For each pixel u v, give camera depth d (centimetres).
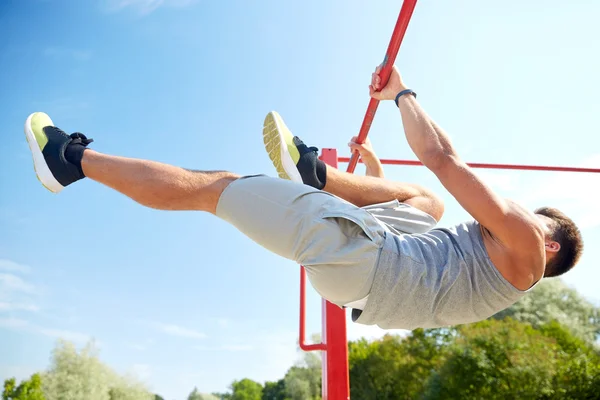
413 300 137
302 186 139
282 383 3133
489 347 1766
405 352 2148
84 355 2362
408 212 163
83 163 136
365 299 139
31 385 2248
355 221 131
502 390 1659
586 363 1605
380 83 177
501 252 141
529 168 283
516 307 2072
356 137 230
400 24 155
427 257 140
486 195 132
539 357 1656
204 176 138
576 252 162
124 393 2398
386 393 2091
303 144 162
